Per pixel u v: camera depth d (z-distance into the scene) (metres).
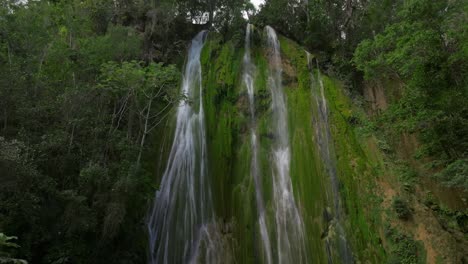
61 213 11.64
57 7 21.23
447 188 16.86
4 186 9.95
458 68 12.55
